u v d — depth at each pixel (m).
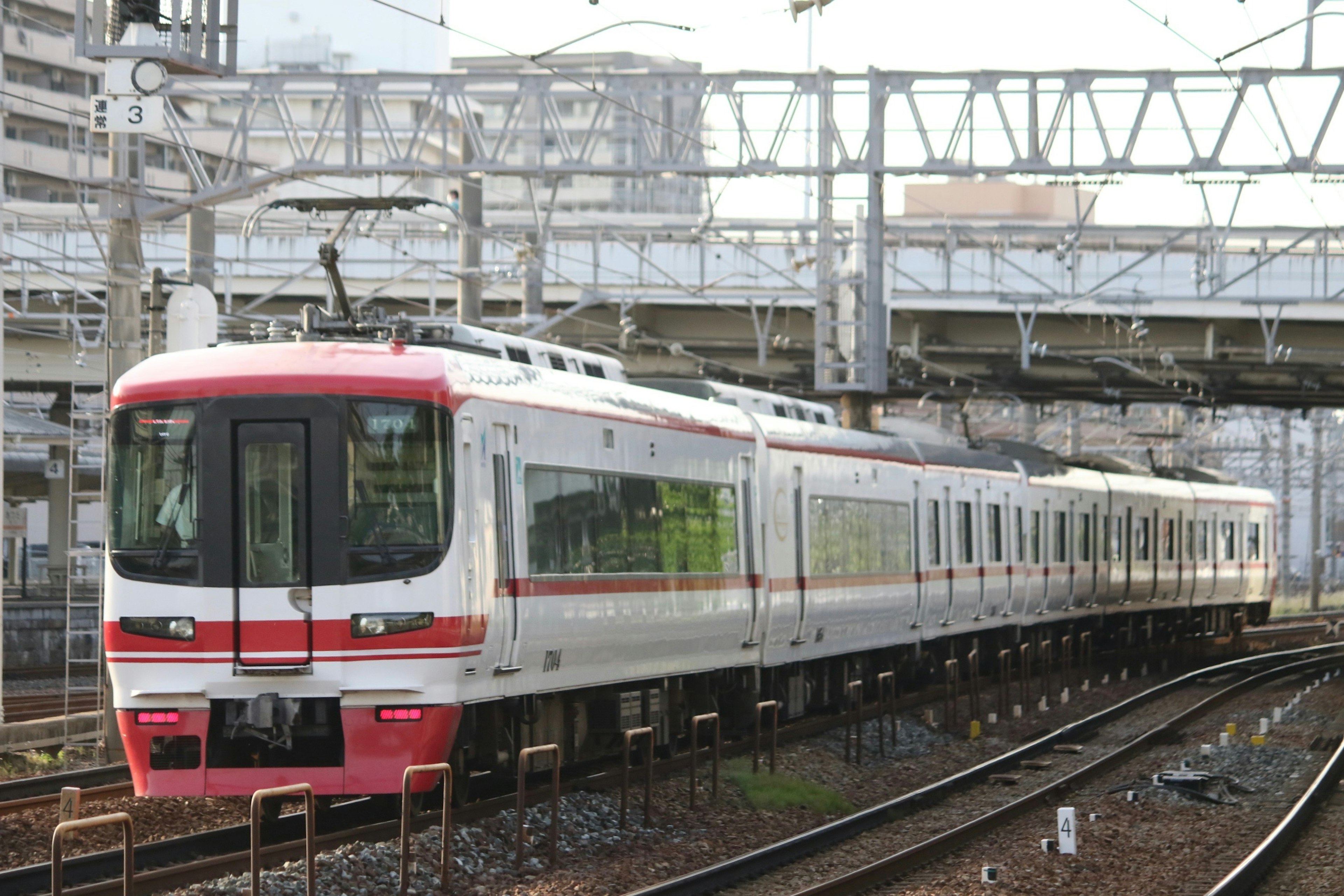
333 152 199.75
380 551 31.34
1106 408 170.75
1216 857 35.69
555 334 105.25
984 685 76.00
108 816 23.25
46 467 121.31
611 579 39.25
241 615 31.38
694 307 104.38
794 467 53.06
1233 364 105.25
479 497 32.91
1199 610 113.62
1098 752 54.97
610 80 64.62
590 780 40.38
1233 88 63.53
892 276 99.44
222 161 62.88
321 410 31.52
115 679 32.03
